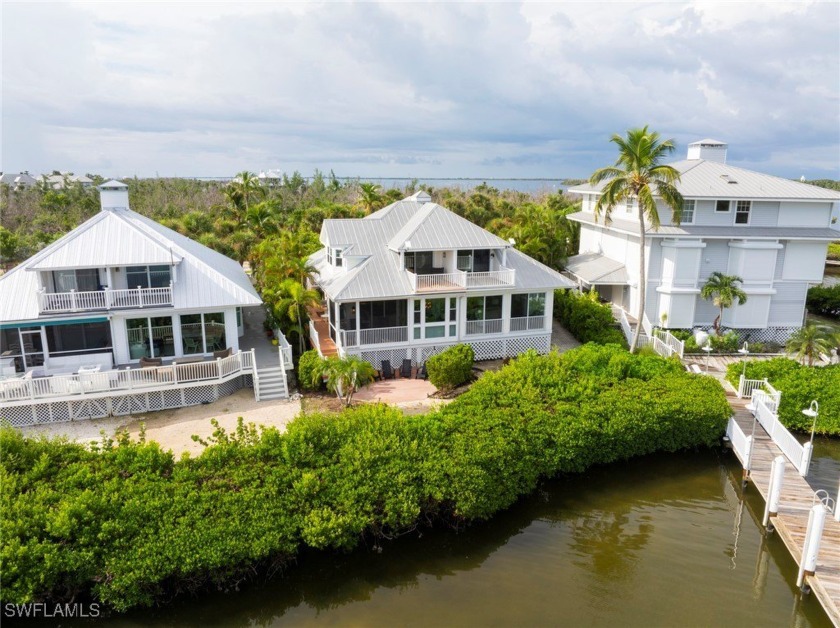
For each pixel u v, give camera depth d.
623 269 39.81
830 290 46.44
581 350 27.73
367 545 18.45
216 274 28.75
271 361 29.52
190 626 15.62
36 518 15.43
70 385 24.19
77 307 26.08
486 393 23.19
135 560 15.10
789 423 25.41
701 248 35.62
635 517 20.39
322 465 18.52
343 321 31.45
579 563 17.94
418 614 15.85
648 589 16.73
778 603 16.20
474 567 17.77
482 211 71.69
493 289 31.89
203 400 26.91
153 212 76.19
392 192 82.00
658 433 22.94
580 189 49.59
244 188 69.75
